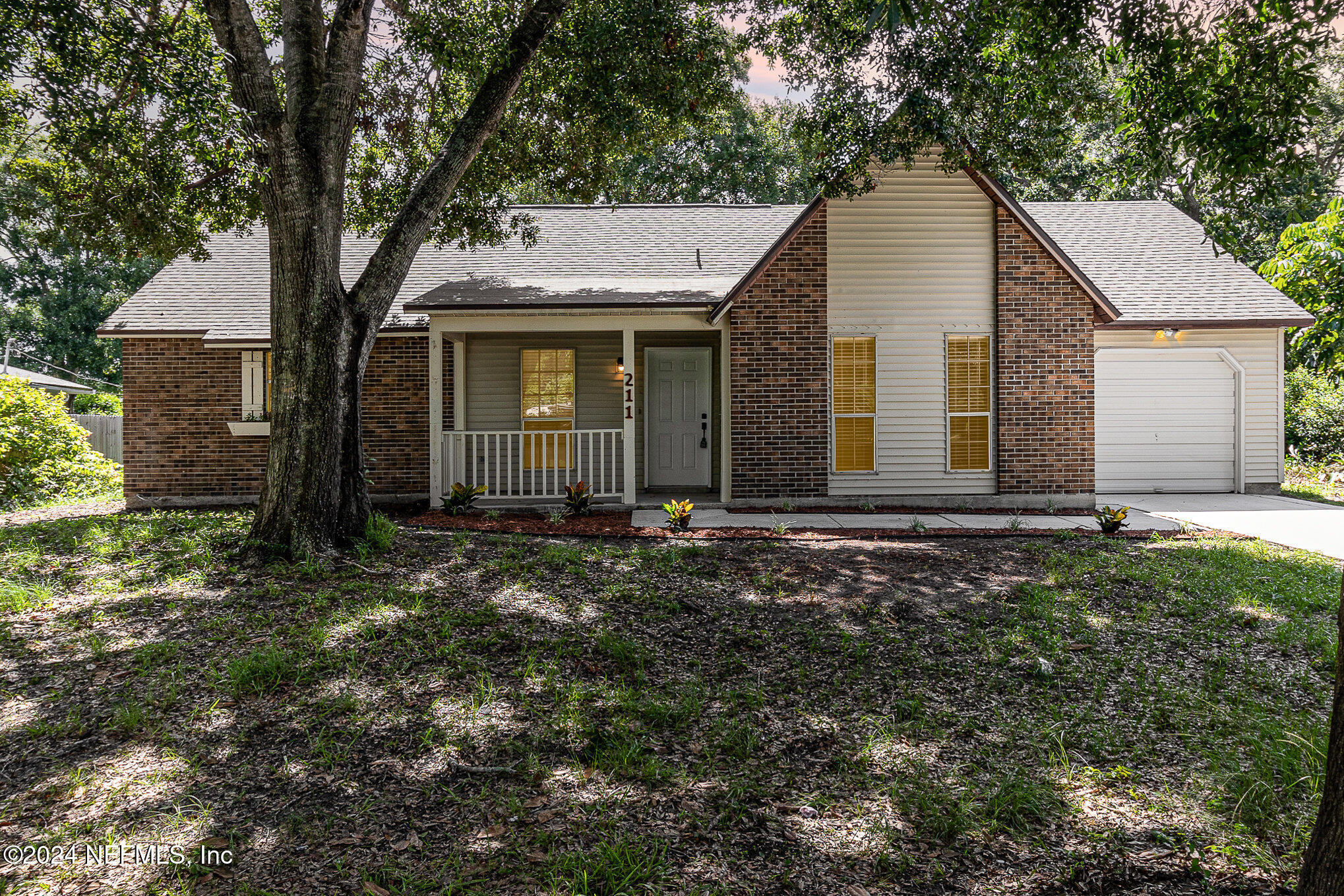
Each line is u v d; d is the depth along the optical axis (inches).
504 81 330.6
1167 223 644.7
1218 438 540.4
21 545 298.5
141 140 328.8
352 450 301.7
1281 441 538.3
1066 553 313.1
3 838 121.0
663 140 441.4
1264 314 521.0
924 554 309.0
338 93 292.0
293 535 278.4
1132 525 399.2
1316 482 607.8
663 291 462.9
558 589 250.8
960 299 457.4
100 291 1444.4
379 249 314.0
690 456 536.1
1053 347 455.2
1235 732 159.3
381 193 446.3
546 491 526.9
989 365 459.8
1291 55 242.8
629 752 148.4
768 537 362.3
